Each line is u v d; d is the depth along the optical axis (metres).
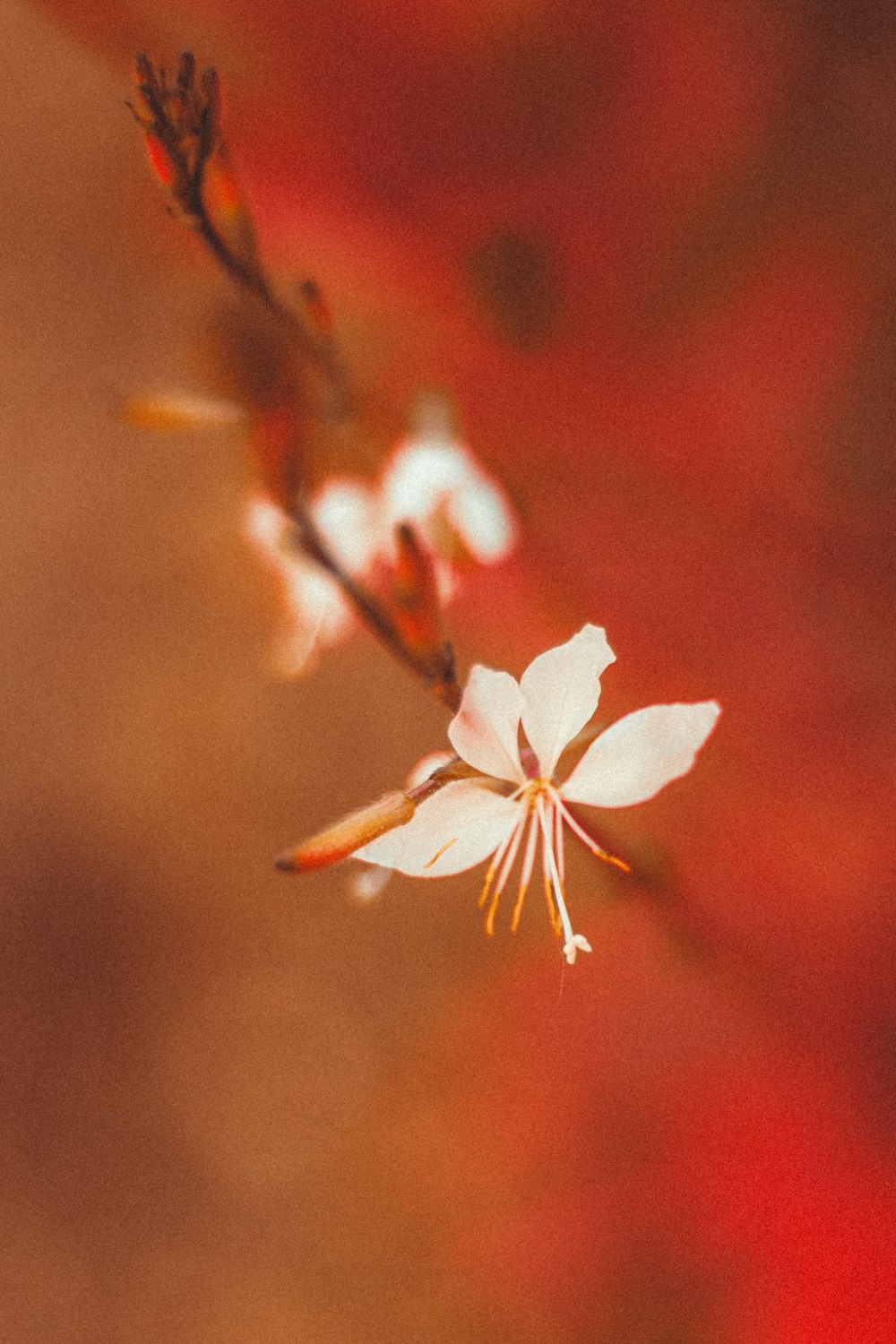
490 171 0.45
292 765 0.56
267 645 0.57
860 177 0.45
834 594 0.44
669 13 0.42
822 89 0.44
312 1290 0.49
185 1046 0.54
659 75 0.43
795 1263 0.41
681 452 0.45
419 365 0.47
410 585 0.22
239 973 0.54
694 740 0.22
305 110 0.44
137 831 0.57
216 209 0.24
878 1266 0.39
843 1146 0.41
